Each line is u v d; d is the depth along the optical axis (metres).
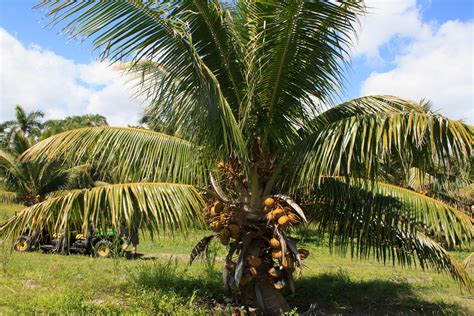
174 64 5.70
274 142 7.02
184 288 8.21
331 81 6.36
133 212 6.46
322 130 6.05
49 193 21.00
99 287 8.73
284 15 5.66
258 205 6.80
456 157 5.07
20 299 7.34
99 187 6.79
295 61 6.20
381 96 7.18
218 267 12.40
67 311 6.51
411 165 5.85
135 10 5.22
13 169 20.64
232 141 6.26
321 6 5.49
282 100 6.71
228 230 6.65
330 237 8.07
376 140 5.21
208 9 5.80
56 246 14.98
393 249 8.09
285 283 6.81
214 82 5.60
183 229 6.66
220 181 7.34
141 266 10.27
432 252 7.98
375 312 8.34
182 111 5.96
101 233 6.99
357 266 15.81
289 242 6.59
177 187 6.96
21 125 47.56
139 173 7.42
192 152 7.42
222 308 7.76
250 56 6.30
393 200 7.49
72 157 7.39
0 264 11.02
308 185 6.26
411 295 10.00
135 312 6.67
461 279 7.98
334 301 8.98
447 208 7.24
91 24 5.22
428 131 5.19
